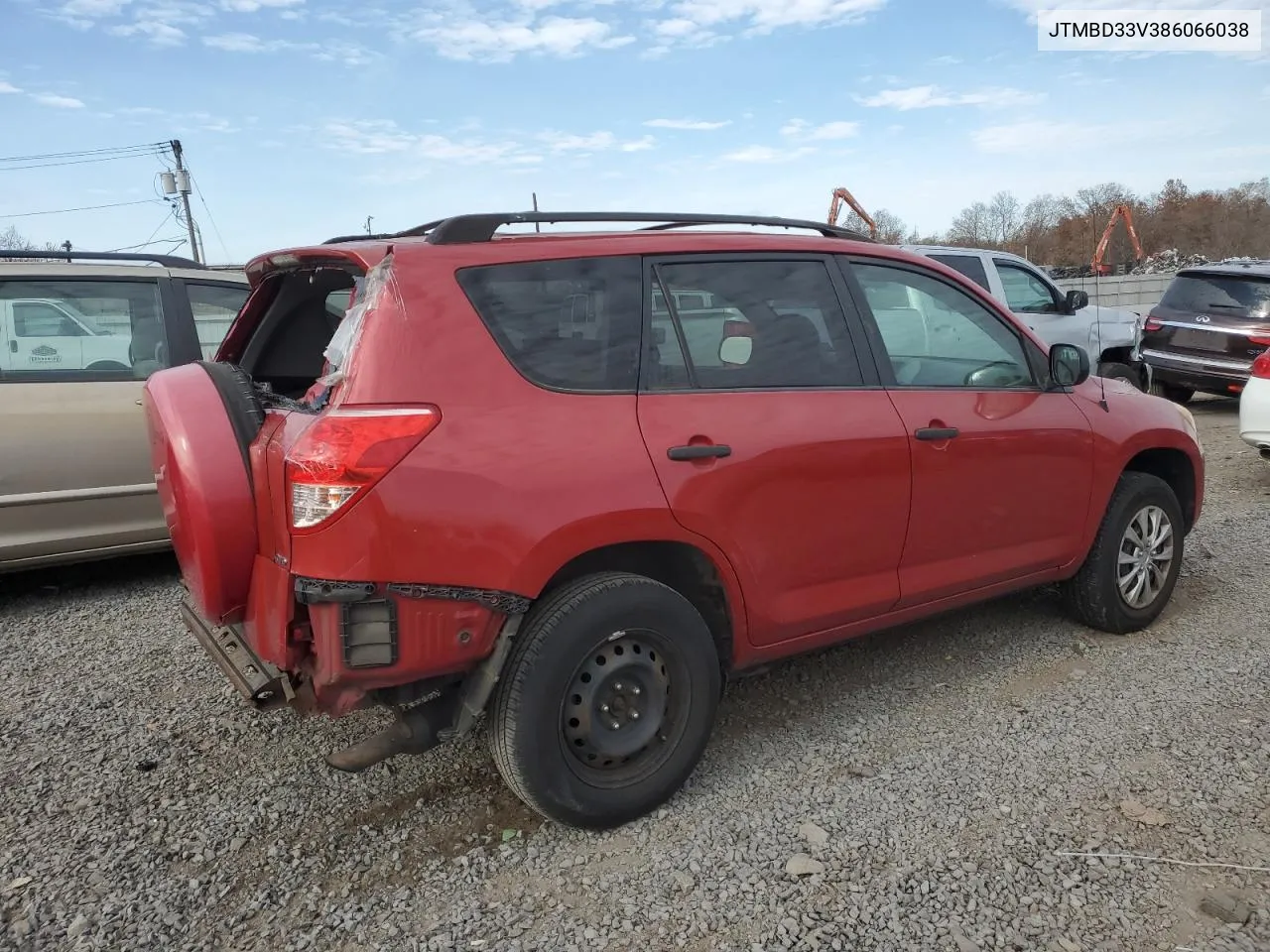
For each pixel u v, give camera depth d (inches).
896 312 146.9
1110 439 169.3
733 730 144.8
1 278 198.2
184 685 161.8
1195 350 435.5
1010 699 152.9
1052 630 183.2
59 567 235.3
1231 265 444.8
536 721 109.0
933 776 129.3
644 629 116.1
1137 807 120.0
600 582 113.3
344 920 102.0
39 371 199.8
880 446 135.7
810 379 133.4
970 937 97.7
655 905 103.7
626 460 113.4
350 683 101.8
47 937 99.0
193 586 118.6
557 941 98.4
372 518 98.9
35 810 123.1
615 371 117.4
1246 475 318.7
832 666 168.1
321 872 110.6
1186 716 144.8
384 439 99.7
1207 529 251.0
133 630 189.3
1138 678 159.5
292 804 124.7
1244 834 114.0
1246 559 223.1
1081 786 125.6
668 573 127.0
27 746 140.6
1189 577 212.2
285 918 102.4
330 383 104.6
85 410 202.2
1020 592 205.5
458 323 108.0
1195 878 106.3
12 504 194.5
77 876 109.3
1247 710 145.9
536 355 112.3
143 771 133.3
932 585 146.8
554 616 109.8
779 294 134.3
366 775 131.8
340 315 157.5
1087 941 96.8
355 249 113.5
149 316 215.8
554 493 107.8
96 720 148.9
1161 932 97.9
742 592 125.3
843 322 139.5
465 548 103.0
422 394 103.5
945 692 156.3
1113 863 109.3
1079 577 175.5
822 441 129.5
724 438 121.3
